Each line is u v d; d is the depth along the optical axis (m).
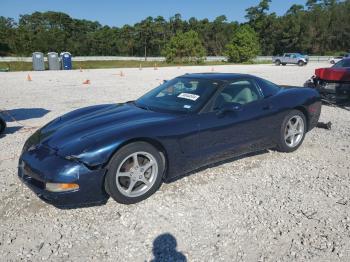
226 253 2.88
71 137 3.63
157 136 3.69
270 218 3.41
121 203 3.64
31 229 3.23
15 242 3.04
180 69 30.75
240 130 4.46
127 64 50.97
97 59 58.09
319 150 5.44
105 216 3.45
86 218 3.42
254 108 4.62
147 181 3.76
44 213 3.51
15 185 4.14
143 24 87.94
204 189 4.03
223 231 3.19
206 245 2.99
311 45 84.94
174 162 3.91
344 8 85.88
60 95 11.80
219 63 49.72
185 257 2.83
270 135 4.90
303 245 2.99
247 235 3.13
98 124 3.86
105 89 13.59
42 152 3.54
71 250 2.94
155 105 4.45
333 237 3.10
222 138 4.29
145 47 84.38
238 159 4.98
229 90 4.48
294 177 4.39
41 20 95.38
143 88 13.91
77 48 83.56
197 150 4.07
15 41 70.19
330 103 9.23
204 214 3.48
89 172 3.31
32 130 6.92
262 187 4.09
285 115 5.02
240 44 50.62
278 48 87.62
